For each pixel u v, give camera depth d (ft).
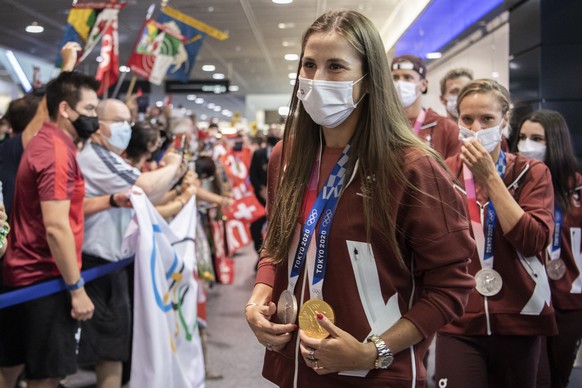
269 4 21.17
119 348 9.35
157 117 18.53
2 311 8.05
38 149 7.80
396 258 4.23
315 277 4.33
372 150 4.23
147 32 14.40
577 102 14.12
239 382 12.05
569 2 14.01
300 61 4.60
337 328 4.06
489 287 6.82
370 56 4.31
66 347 8.12
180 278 9.65
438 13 19.52
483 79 7.27
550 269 8.59
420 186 4.17
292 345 4.48
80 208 8.29
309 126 4.73
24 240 7.93
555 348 8.77
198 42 15.34
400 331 4.16
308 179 4.69
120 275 9.46
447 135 10.43
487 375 7.11
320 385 4.33
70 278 7.81
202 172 14.48
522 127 8.94
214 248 19.17
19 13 22.35
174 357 9.27
